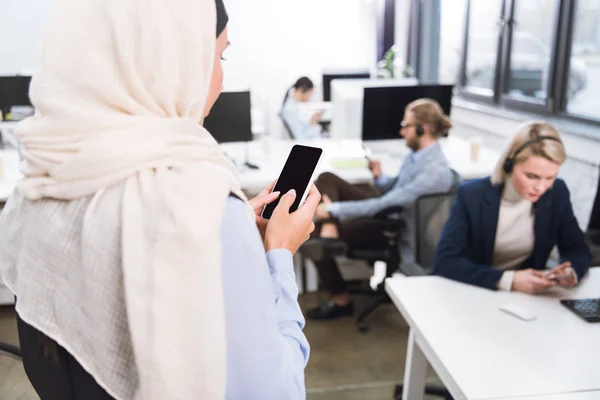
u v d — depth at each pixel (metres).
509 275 1.60
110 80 0.59
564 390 1.13
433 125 2.59
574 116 3.20
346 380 2.30
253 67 5.61
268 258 0.75
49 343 0.62
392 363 2.43
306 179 0.88
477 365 1.22
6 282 0.67
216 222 0.56
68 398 0.64
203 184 0.57
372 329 2.75
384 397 2.17
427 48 5.54
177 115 0.63
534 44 3.64
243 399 0.59
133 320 0.55
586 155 2.74
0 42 4.91
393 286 1.63
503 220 1.76
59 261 0.60
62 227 0.60
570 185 2.88
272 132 5.53
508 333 1.36
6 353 2.18
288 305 0.71
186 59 0.61
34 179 0.63
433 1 5.40
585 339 1.34
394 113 3.34
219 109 3.10
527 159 1.62
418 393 1.66
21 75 3.66
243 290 0.58
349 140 3.60
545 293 1.59
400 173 2.75
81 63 0.59
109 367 0.58
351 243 2.78
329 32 5.67
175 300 0.55
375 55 5.82
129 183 0.58
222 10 0.67
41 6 4.88
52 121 0.60
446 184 2.56
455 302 1.52
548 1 3.46
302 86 4.34
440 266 1.73
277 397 0.60
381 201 2.62
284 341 0.66
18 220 0.65
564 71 3.30
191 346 0.55
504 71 3.92
